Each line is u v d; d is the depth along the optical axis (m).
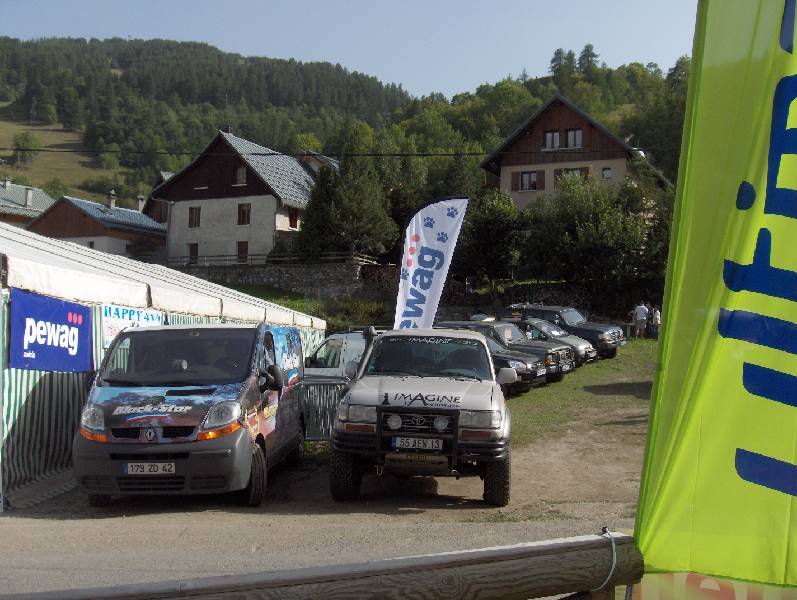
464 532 6.12
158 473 7.10
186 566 5.02
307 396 11.35
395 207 52.50
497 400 7.90
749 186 2.61
